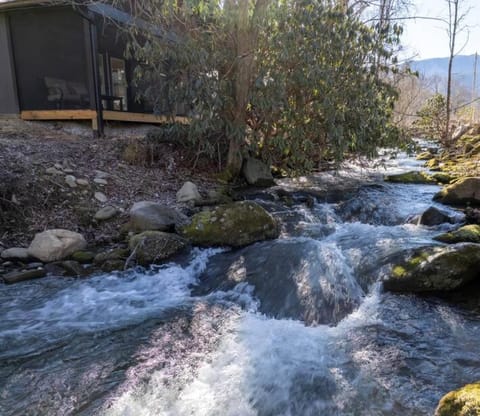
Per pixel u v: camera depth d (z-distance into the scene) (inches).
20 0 242.8
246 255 139.6
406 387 73.9
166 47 196.4
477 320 94.4
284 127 219.1
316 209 195.0
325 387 76.5
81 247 143.9
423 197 200.1
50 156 196.4
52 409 71.7
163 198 195.5
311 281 117.0
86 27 248.4
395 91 221.5
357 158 272.1
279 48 194.2
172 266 139.1
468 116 481.4
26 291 119.9
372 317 100.5
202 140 227.5
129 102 310.8
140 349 91.6
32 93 272.7
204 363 85.7
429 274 105.7
